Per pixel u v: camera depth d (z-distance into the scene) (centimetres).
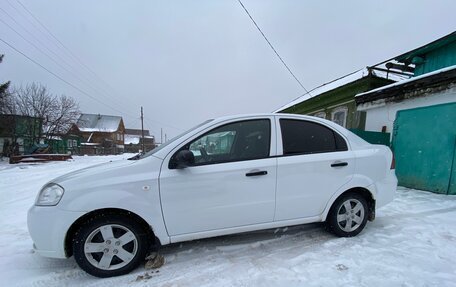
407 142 644
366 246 302
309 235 338
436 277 238
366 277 238
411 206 464
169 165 267
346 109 1034
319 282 231
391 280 233
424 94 578
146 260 276
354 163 324
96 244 249
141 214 253
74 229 252
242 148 296
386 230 351
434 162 575
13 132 2172
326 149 321
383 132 714
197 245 315
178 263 274
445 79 524
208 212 273
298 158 303
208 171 271
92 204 242
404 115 655
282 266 261
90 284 241
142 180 255
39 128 2456
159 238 263
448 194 546
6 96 2131
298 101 1541
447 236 330
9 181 859
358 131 692
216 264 270
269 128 305
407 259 271
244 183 281
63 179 258
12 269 269
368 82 905
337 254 283
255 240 326
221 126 296
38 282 246
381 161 341
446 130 550
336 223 323
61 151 2733
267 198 290
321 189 311
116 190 249
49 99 2639
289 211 301
